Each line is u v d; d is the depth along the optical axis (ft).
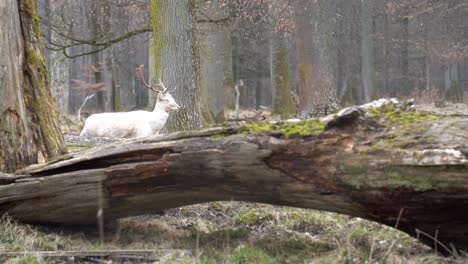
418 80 197.57
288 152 21.68
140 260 23.00
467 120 20.40
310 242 26.09
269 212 32.24
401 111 21.93
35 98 30.78
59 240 25.72
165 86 55.57
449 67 170.60
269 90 203.72
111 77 144.15
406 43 176.45
